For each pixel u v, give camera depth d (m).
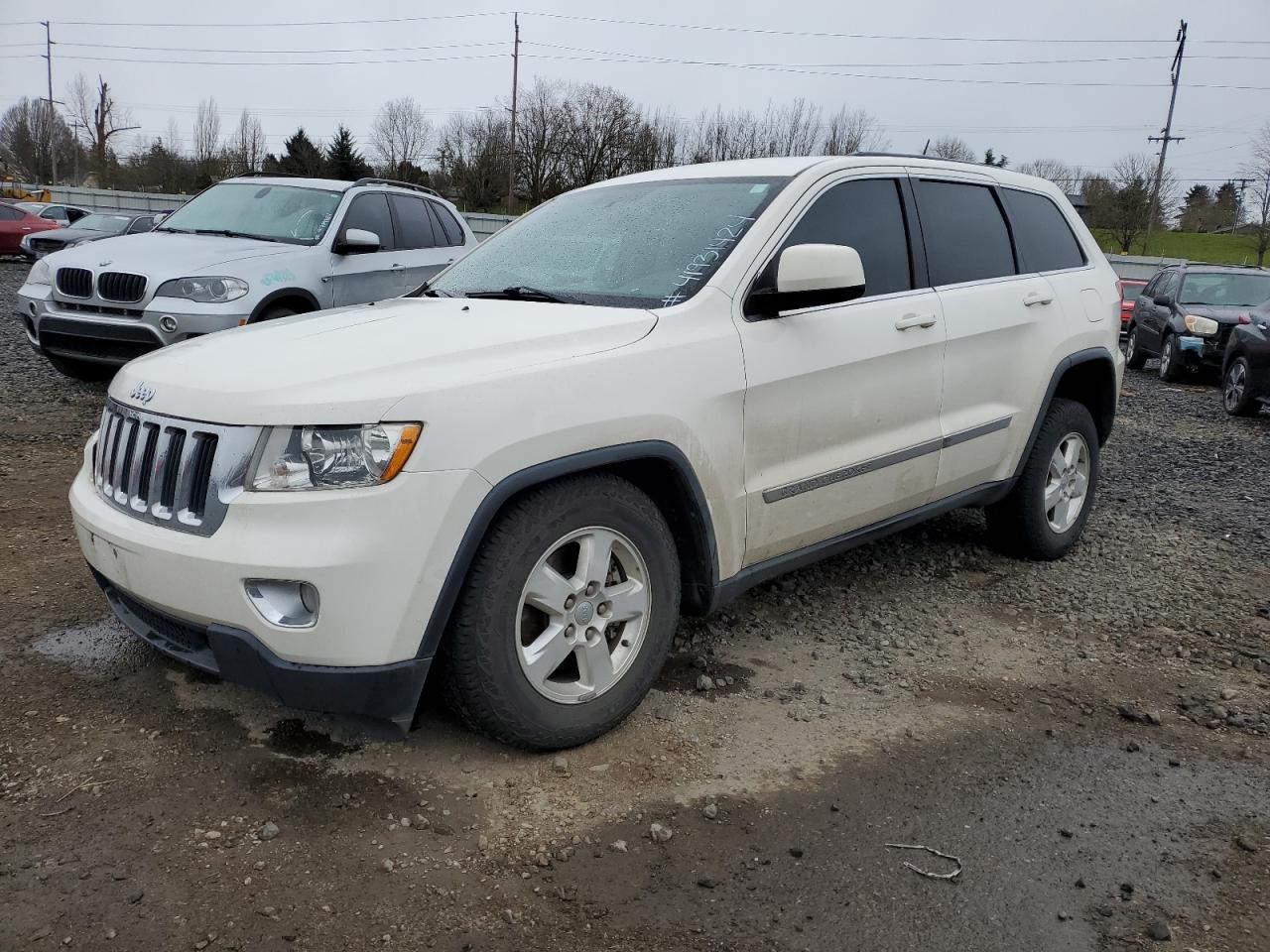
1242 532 5.77
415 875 2.43
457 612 2.71
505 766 2.93
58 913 2.25
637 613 3.10
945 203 4.34
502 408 2.70
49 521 4.99
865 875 2.52
